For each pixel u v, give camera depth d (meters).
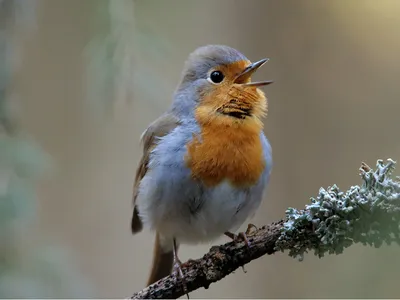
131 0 9.27
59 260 9.68
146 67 9.27
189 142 7.70
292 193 11.92
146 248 13.11
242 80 8.16
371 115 11.95
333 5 12.20
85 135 13.62
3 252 9.48
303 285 11.39
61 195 13.31
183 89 8.30
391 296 7.96
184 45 12.47
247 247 6.75
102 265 12.97
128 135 13.52
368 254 8.29
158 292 6.97
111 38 9.13
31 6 9.28
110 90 9.17
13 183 9.09
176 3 11.20
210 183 7.63
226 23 12.68
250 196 7.81
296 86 12.14
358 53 12.12
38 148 9.36
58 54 13.38
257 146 7.77
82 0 12.80
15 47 9.43
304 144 12.00
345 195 6.27
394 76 12.02
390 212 6.09
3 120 9.23
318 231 6.31
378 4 12.16
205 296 12.17
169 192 7.75
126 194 13.33
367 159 11.80
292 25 12.30
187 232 8.15
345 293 8.19
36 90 13.51
